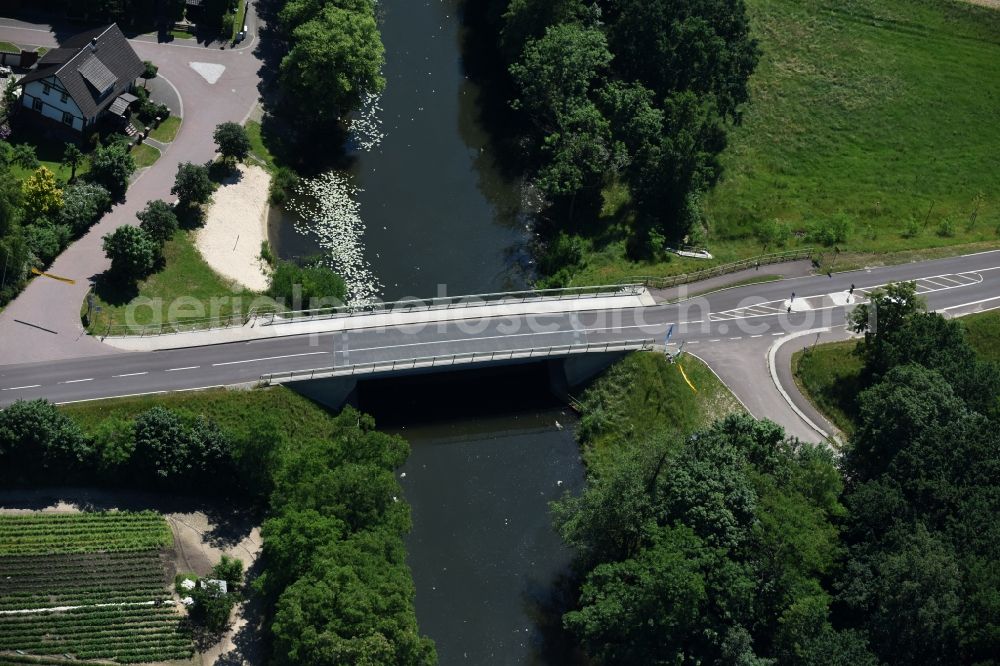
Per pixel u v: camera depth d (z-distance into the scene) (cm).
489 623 12562
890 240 17525
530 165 18525
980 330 15775
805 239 17425
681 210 17262
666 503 12356
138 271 14612
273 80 18525
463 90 19750
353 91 17862
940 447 12588
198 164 16725
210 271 15225
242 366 13950
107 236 14500
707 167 17675
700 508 12050
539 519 13625
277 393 13762
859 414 14512
